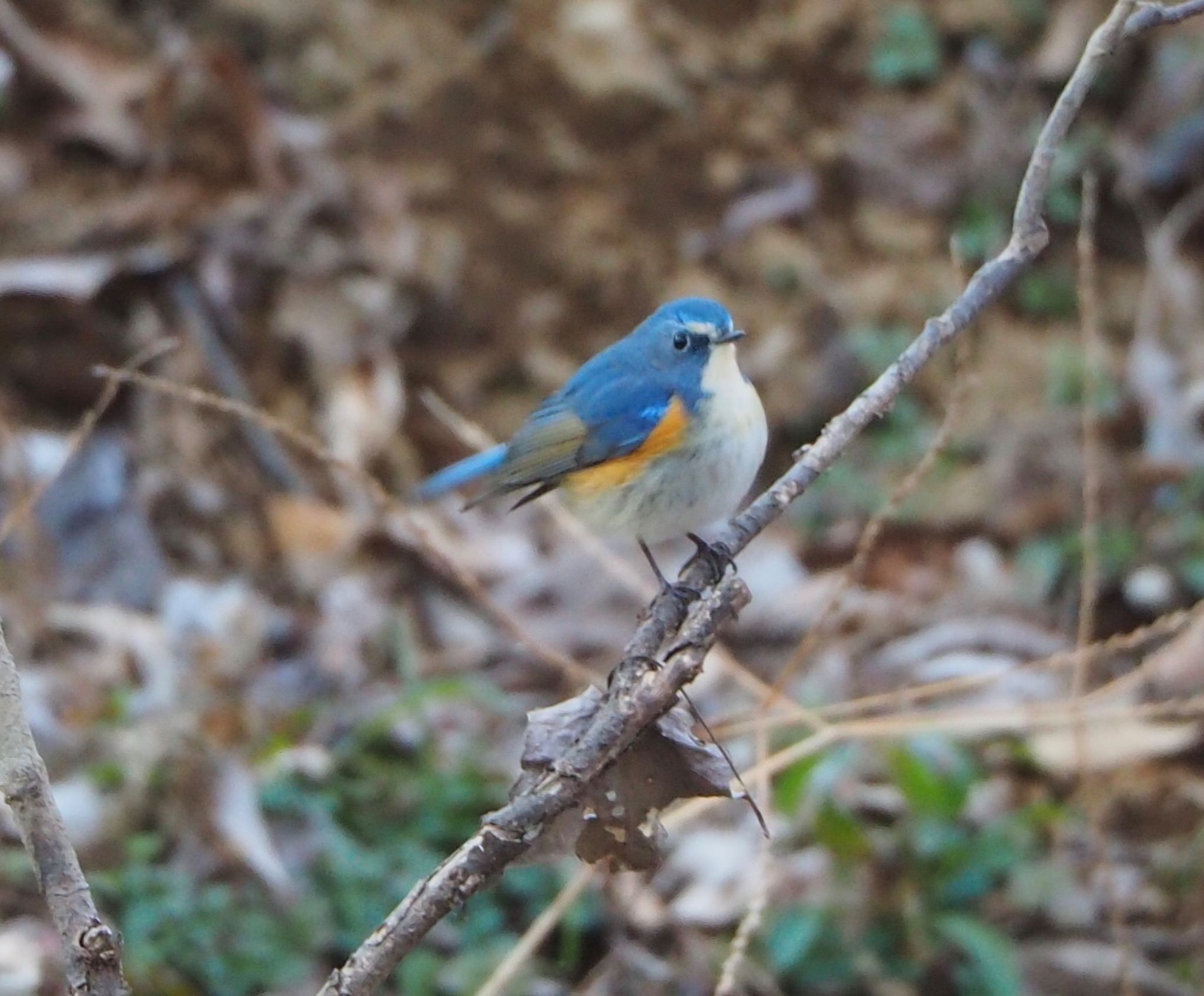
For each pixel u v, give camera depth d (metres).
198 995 8.14
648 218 14.09
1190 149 14.44
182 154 13.22
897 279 14.13
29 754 4.12
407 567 11.95
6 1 13.30
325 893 8.82
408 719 10.19
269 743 9.69
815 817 9.18
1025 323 14.20
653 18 14.61
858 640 11.48
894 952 8.98
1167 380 13.16
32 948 7.99
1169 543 12.06
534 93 14.13
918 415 13.70
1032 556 12.17
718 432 7.97
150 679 10.34
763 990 8.77
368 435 12.47
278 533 11.88
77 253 12.53
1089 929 9.28
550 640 11.32
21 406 11.88
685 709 5.23
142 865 8.69
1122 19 5.85
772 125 14.57
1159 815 10.19
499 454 8.85
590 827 4.80
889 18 15.00
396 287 13.27
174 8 14.00
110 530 11.30
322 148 13.61
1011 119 14.76
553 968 8.90
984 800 10.00
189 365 12.23
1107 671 11.14
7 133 12.99
